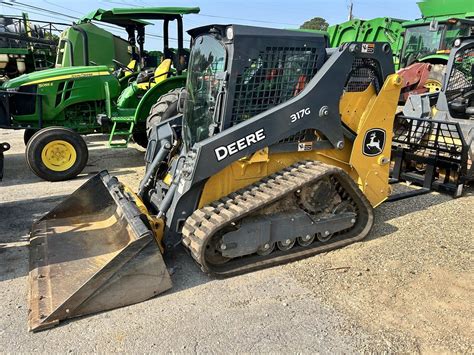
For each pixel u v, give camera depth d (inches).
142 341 106.2
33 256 140.7
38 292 121.3
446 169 223.5
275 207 143.6
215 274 132.9
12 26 599.2
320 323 114.4
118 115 280.8
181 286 130.6
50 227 159.5
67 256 139.9
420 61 463.8
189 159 134.3
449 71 241.3
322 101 145.6
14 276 135.7
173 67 321.1
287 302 123.6
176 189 138.9
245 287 130.7
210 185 138.6
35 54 572.4
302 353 103.1
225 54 135.9
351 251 155.5
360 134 158.6
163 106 247.8
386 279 137.0
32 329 108.2
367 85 158.7
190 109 156.6
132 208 136.4
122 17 302.5
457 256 153.5
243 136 134.6
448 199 213.8
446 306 123.4
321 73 144.9
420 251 156.7
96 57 404.8
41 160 238.7
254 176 145.4
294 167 148.7
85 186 167.9
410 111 247.3
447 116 239.5
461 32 453.4
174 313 117.4
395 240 165.6
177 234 138.7
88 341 105.9
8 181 245.9
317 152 156.1
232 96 135.9
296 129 143.2
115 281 116.6
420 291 130.8
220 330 110.8
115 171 269.6
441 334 111.2
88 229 158.2
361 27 599.5
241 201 135.5
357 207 163.2
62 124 273.7
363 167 162.9
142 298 121.6
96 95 274.5
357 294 128.3
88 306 114.4
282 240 144.6
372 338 109.0
